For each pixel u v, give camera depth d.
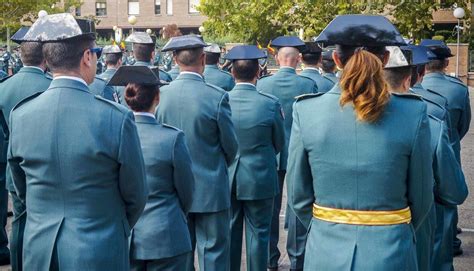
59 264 3.03
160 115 4.79
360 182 2.97
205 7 23.27
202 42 4.84
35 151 3.08
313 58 7.04
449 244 5.19
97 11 54.59
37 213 3.13
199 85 4.80
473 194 9.06
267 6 18.14
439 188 3.58
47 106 3.10
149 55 7.26
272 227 6.08
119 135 3.07
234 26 20.39
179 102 4.74
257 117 5.30
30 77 5.57
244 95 5.38
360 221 2.98
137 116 4.02
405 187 3.00
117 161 3.08
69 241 3.03
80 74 3.16
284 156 6.39
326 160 3.03
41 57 5.59
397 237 2.97
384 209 2.97
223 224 4.87
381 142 2.94
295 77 6.66
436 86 5.89
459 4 15.08
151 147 3.97
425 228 3.94
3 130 5.75
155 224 3.96
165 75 7.89
